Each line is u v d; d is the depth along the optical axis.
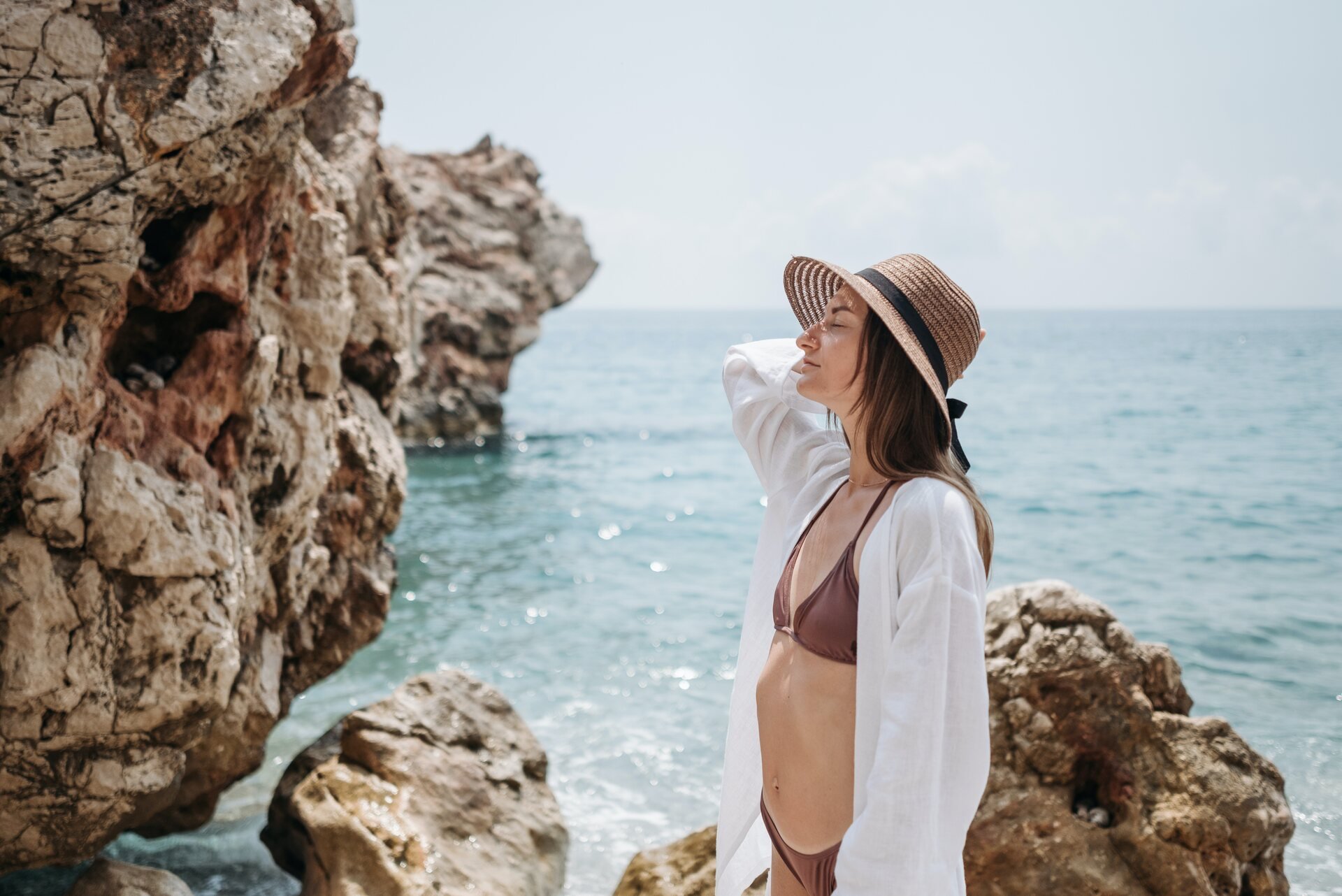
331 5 3.80
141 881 3.81
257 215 4.08
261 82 3.45
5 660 3.32
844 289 1.96
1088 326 166.88
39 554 3.35
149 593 3.56
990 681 4.31
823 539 2.00
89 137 3.15
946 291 1.88
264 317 4.34
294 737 6.49
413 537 13.59
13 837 3.54
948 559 1.70
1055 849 3.95
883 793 1.63
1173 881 3.85
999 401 34.59
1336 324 157.38
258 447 4.32
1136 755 4.10
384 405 5.86
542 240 24.45
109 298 3.48
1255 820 3.93
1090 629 4.32
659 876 4.04
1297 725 7.23
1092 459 21.41
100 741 3.53
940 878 1.64
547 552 12.92
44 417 3.31
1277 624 9.84
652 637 9.21
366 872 4.17
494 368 23.62
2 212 3.02
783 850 2.06
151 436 3.78
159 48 3.26
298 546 4.77
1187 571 12.05
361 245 6.22
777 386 2.31
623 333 153.75
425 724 4.90
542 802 4.96
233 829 5.09
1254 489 17.72
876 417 1.88
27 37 3.04
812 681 1.93
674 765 6.32
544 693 7.66
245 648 4.44
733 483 19.08
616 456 22.41
